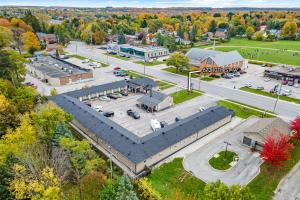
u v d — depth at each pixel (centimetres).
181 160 4725
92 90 7856
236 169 4459
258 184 4088
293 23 19862
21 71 7850
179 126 5291
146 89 8356
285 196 3844
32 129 4266
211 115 5900
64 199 3572
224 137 5553
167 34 18788
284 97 7894
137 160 4269
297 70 9794
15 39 13488
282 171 4388
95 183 3966
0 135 4538
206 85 9100
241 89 8656
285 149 4250
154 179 4225
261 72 10856
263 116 6562
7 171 3425
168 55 14600
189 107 7206
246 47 16662
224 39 19675
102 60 13088
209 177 4256
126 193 3247
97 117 5700
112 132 5075
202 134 5562
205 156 4847
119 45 15438
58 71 9881
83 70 10119
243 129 5897
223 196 2839
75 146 3959
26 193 3212
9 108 4903
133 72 10812
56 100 6750
